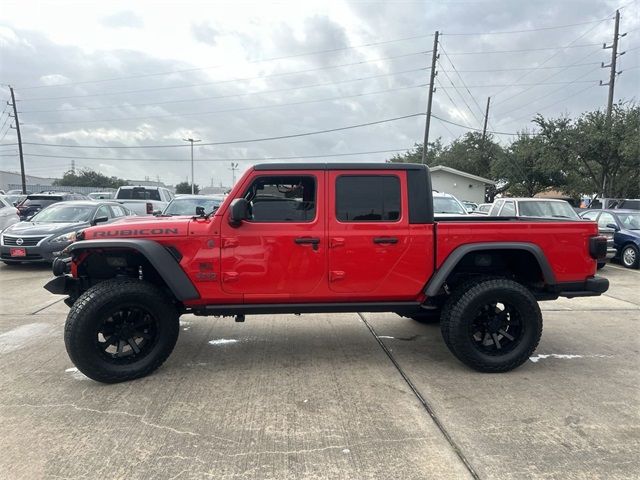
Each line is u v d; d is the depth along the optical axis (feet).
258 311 14.14
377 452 9.90
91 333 12.94
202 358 15.64
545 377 14.12
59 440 10.33
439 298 15.38
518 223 14.51
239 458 9.66
